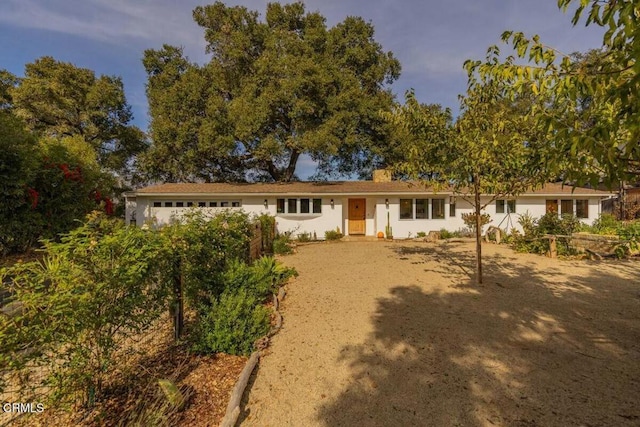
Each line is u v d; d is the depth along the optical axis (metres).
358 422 2.71
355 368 3.59
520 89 2.76
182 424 2.64
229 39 21.42
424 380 3.31
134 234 2.99
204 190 16.36
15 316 1.95
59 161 8.23
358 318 5.15
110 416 2.61
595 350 3.91
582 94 2.12
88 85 20.42
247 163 24.44
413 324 4.85
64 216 8.00
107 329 2.68
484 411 2.79
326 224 16.80
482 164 6.27
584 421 2.62
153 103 21.53
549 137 3.09
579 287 6.86
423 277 7.93
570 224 12.40
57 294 2.10
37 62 19.20
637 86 1.56
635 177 1.86
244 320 4.11
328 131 18.20
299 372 3.52
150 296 3.23
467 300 5.99
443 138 6.41
